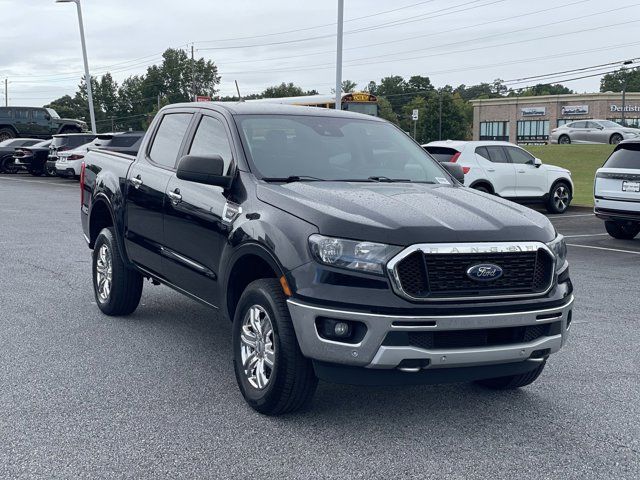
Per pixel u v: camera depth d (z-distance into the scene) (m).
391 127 6.59
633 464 4.25
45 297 8.49
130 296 7.38
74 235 13.95
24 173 37.47
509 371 4.66
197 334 6.98
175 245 6.11
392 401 5.26
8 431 4.60
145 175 6.70
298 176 5.46
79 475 4.00
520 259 4.58
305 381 4.68
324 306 4.38
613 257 12.38
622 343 6.87
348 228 4.46
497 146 18.89
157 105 147.38
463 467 4.18
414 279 4.38
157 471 4.07
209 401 5.18
